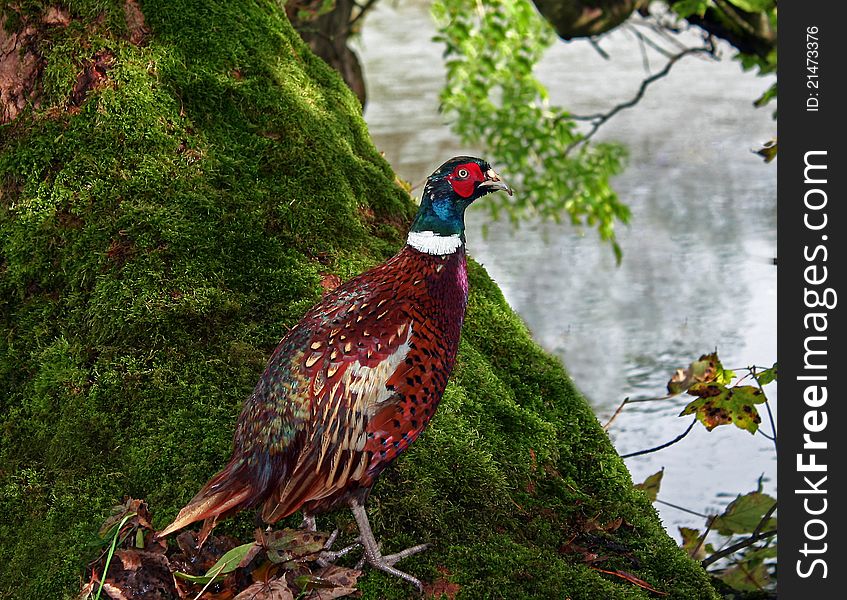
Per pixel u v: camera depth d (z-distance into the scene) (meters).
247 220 3.54
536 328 7.56
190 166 3.61
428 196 2.86
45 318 3.36
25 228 3.48
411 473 3.10
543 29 7.01
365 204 3.92
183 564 2.76
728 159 10.90
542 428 3.50
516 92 7.15
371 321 2.74
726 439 6.20
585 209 7.18
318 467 2.67
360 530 2.86
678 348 7.25
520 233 9.34
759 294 8.06
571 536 3.25
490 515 3.13
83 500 2.98
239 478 2.68
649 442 6.19
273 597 2.63
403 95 12.73
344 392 2.67
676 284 8.23
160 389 3.16
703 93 13.06
